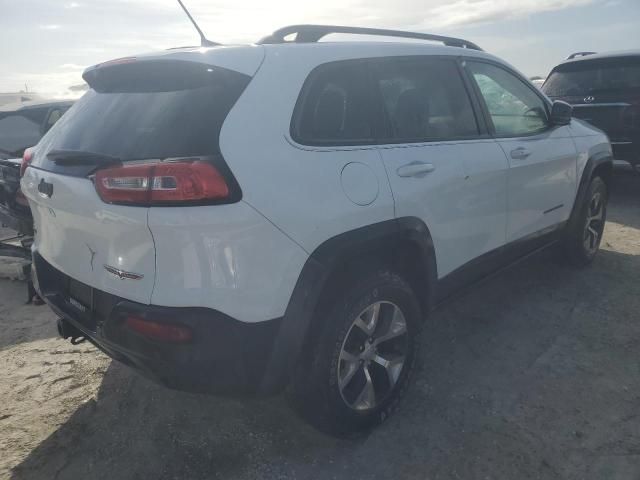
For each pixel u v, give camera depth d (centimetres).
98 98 255
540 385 296
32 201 264
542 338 347
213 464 247
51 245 255
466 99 317
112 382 314
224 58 224
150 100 229
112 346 216
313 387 235
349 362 249
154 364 204
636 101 638
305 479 236
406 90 282
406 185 258
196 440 263
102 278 220
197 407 289
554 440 252
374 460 246
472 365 320
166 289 199
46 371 328
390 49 282
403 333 272
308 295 218
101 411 287
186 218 192
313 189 220
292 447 257
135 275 205
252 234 201
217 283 198
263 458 250
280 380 222
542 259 480
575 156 402
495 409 277
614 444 247
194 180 191
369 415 260
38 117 611
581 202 423
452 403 284
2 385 312
